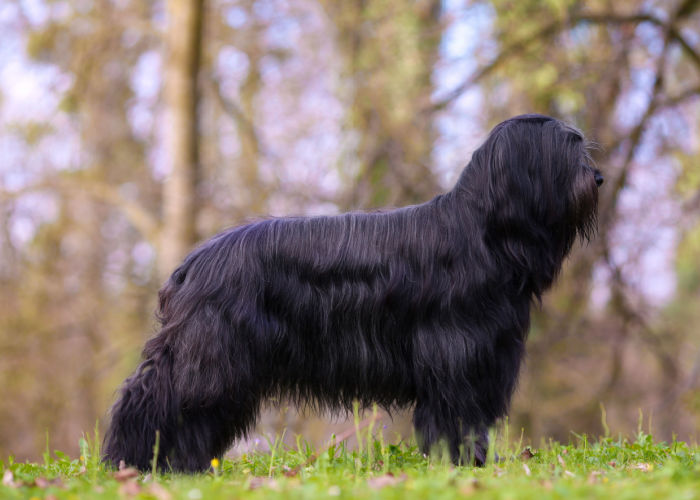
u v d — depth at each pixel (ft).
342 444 20.86
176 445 17.58
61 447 64.03
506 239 18.31
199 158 55.11
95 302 61.41
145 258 68.28
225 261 17.98
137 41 65.16
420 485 13.88
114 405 18.11
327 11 57.98
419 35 49.03
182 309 17.76
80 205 66.95
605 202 46.24
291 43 63.67
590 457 19.89
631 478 15.74
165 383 17.65
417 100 49.21
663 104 47.60
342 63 57.00
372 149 48.78
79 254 65.31
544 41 46.80
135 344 59.11
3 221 58.54
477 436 18.21
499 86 49.47
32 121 62.54
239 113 61.72
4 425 64.03
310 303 18.22
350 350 18.33
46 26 64.13
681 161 47.83
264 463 19.75
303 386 18.66
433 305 18.19
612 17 47.80
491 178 18.28
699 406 48.44
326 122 52.47
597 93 46.11
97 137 65.41
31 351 61.52
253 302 17.80
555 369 55.98
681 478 15.15
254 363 17.84
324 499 13.35
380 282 18.24
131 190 64.80
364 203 47.91
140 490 14.66
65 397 62.44
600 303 52.26
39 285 60.85
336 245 18.39
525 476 16.15
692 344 57.82
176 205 53.52
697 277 65.92
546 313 49.47
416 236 18.40
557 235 18.72
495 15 47.29
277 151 58.29
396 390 18.69
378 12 50.44
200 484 15.29
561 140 18.54
